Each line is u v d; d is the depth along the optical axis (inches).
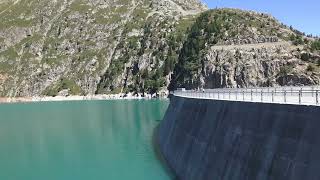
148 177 2080.5
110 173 2287.2
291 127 973.2
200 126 1804.9
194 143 1825.8
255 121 1183.6
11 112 6742.1
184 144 2021.4
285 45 7042.3
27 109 7347.4
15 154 3093.0
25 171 2516.0
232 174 1262.3
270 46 7130.9
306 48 6678.2
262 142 1111.0
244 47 7421.3
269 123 1092.5
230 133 1374.3
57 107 7593.5
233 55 7347.4
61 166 2598.4
